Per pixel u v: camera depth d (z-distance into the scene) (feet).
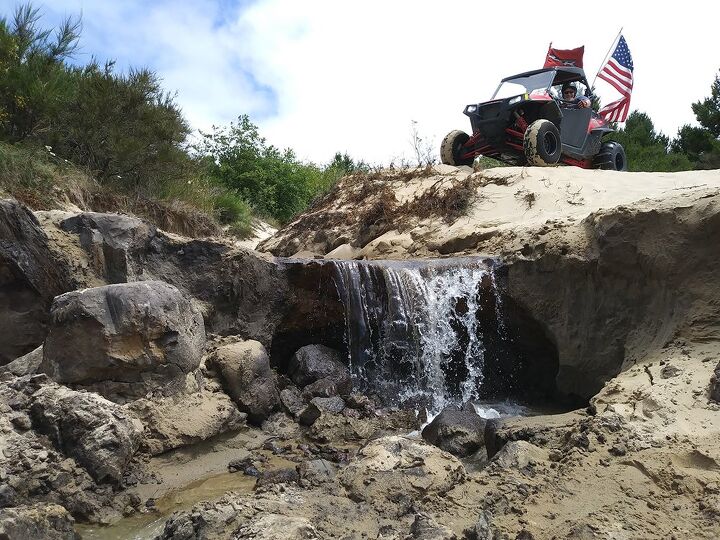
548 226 26.66
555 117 43.27
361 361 26.37
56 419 15.92
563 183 36.83
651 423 16.28
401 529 12.26
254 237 54.19
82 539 13.58
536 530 12.21
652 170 78.13
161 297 19.20
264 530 11.36
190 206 41.91
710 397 16.47
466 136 48.11
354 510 13.14
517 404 25.98
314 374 24.36
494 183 38.42
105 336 17.87
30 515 12.69
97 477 15.34
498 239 30.99
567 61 51.65
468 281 26.76
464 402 25.71
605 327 23.21
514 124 44.06
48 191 31.01
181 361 19.36
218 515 12.40
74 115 37.55
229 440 19.75
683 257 20.42
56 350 18.11
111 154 38.09
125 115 39.78
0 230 20.43
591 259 23.47
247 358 21.40
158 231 24.38
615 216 22.58
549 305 25.14
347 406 23.15
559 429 17.19
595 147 48.08
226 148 71.10
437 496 13.93
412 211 38.63
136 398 18.39
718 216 19.48
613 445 15.55
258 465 17.93
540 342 26.61
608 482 13.99
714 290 19.63
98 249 22.54
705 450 14.56
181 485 16.62
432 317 26.50
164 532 12.71
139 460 17.08
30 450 15.19
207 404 19.75
